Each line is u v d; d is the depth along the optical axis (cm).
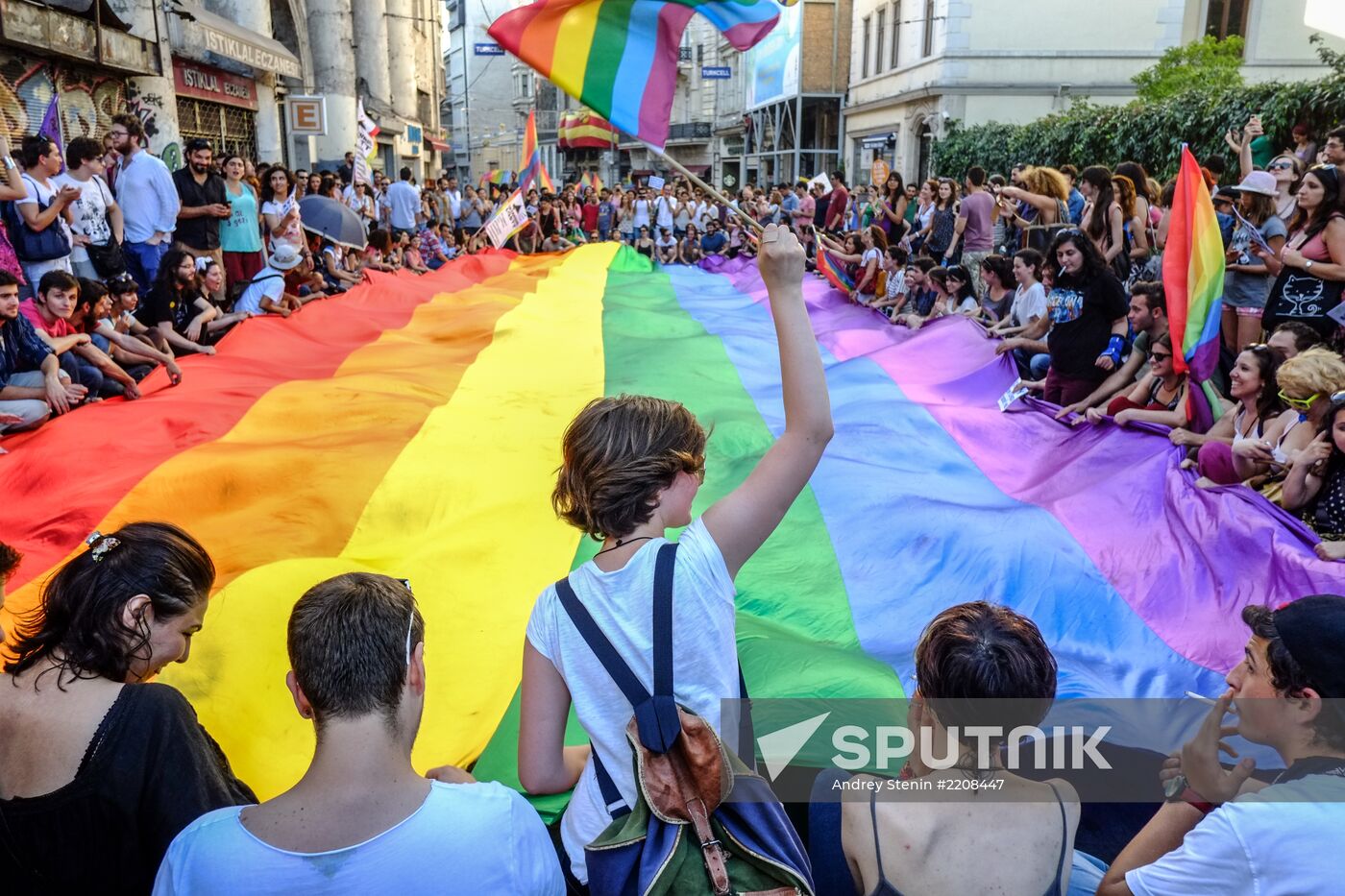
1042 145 1569
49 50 950
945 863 166
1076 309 521
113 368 540
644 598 152
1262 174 625
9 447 471
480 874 144
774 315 174
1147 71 1778
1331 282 507
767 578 388
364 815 143
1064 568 378
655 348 771
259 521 403
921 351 686
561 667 159
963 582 377
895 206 1212
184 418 511
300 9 2119
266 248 894
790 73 3209
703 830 146
